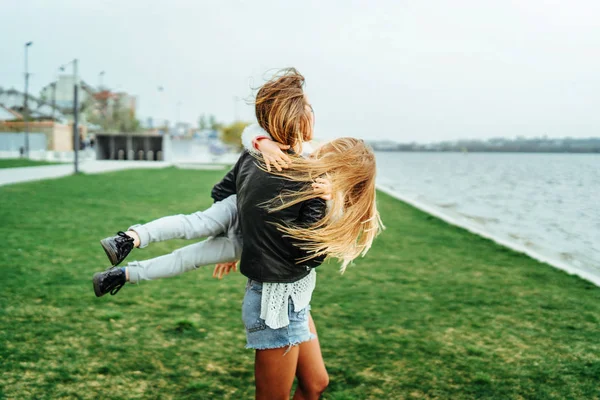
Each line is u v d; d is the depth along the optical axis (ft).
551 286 20.17
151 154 148.56
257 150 8.05
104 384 11.20
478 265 23.89
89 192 49.67
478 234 32.40
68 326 14.49
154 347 13.26
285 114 7.94
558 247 28.76
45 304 16.31
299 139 8.07
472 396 11.13
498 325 15.57
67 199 43.29
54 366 11.94
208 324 15.06
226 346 13.47
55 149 179.73
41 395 10.59
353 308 17.04
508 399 11.02
